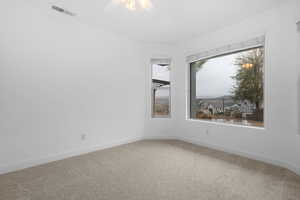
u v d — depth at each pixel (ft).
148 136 12.88
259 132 8.25
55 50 8.30
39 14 7.74
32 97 7.57
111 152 9.75
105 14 8.54
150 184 6.10
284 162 7.33
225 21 9.16
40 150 7.87
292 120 7.01
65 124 8.73
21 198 5.21
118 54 11.18
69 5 7.70
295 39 6.86
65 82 8.70
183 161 8.37
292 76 6.99
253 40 8.46
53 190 5.67
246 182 6.23
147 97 12.85
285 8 7.22
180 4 7.58
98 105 10.14
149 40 12.25
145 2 7.48
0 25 6.67
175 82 12.90
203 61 11.67
